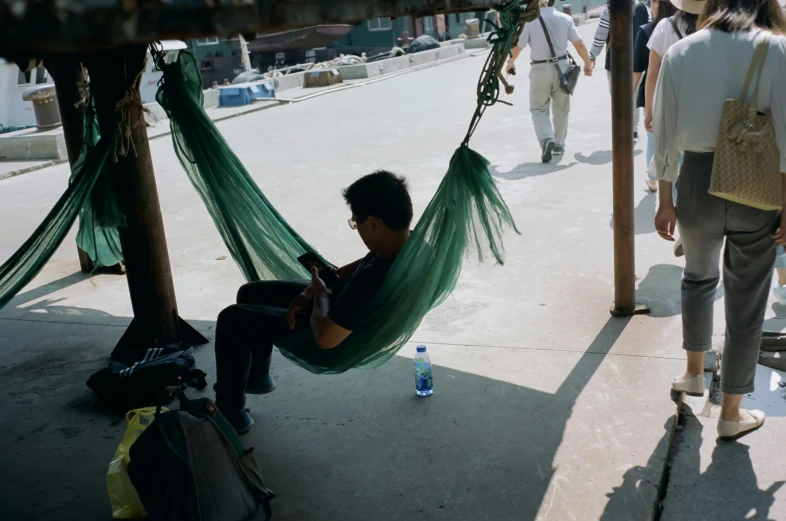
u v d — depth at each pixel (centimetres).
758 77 272
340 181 814
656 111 296
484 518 274
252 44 2342
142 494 259
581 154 825
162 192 841
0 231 750
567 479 292
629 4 384
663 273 486
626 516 269
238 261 401
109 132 348
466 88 1521
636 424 325
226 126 1330
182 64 379
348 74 1952
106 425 363
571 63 788
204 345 444
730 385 303
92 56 349
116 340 464
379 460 316
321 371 318
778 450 303
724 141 277
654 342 397
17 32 97
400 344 312
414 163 862
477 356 401
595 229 579
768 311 423
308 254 328
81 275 594
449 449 319
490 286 494
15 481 319
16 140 1144
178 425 259
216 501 261
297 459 320
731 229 290
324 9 148
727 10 282
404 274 279
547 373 375
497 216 303
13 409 383
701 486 286
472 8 240
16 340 472
